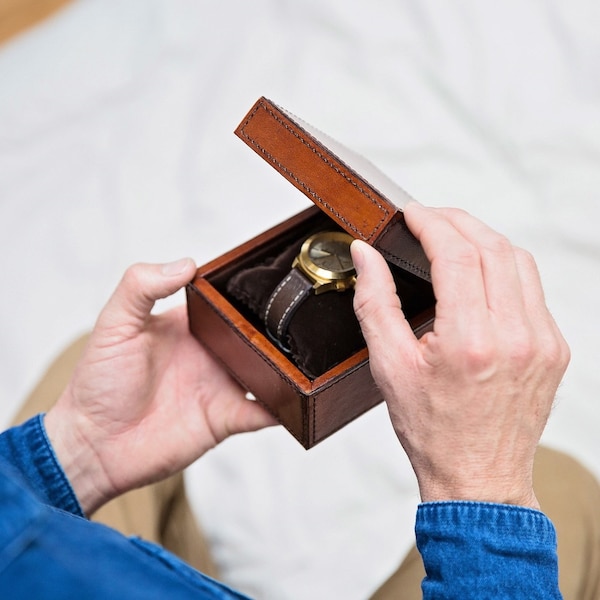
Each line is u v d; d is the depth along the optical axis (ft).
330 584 4.19
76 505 3.26
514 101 5.18
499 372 2.76
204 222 5.12
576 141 5.06
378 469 4.42
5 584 2.29
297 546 4.27
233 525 4.32
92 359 3.30
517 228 4.90
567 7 5.27
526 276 2.89
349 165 3.04
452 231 2.86
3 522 2.31
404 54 5.43
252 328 3.21
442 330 2.77
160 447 3.43
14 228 5.11
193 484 4.40
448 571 2.69
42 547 2.32
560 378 2.86
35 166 5.32
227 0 5.75
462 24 5.37
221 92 5.49
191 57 5.63
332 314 3.25
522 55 5.26
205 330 3.35
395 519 4.32
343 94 5.40
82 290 4.92
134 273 3.26
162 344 3.44
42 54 5.69
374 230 2.96
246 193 5.19
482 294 2.80
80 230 5.10
